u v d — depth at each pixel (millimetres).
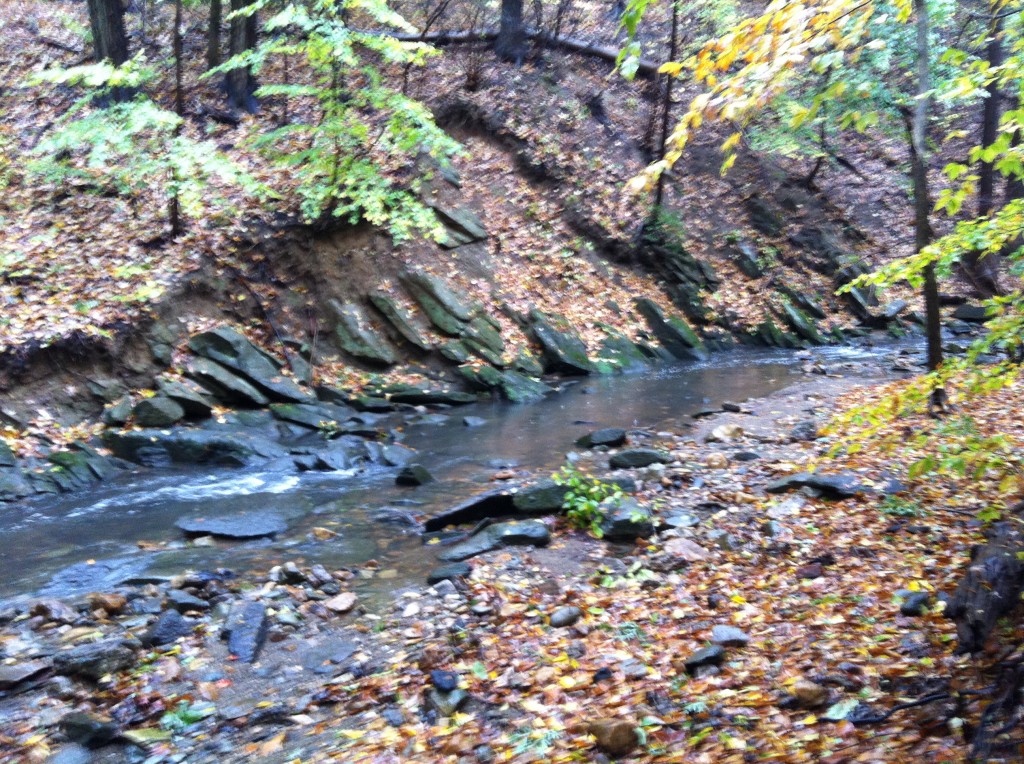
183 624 5828
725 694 4324
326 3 13750
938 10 12391
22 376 10906
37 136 15820
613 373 17047
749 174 24328
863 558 6363
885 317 21859
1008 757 3164
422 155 17984
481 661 5125
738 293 21406
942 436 5031
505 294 17219
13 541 8070
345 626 5914
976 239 4496
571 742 4039
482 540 7332
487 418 13453
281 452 11219
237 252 14484
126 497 9469
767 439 10844
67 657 5191
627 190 3920
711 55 3820
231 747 4422
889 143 27422
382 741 4285
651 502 8094
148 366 12195
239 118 17875
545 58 23250
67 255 13000
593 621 5645
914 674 4184
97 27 16812
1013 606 4320
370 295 15562
